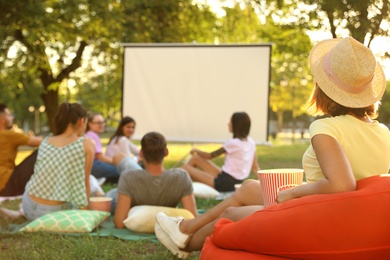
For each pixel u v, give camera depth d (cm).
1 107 613
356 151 264
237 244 280
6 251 427
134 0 1576
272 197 290
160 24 1695
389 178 258
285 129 5538
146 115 1030
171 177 488
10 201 691
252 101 977
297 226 257
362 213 247
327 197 254
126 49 1036
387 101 3422
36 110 4378
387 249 250
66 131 529
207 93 999
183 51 1009
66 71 1848
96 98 2478
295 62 3073
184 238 352
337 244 251
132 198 493
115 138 834
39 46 1706
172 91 1017
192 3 1716
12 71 1878
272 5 1287
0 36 1495
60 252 427
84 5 1531
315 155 273
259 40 1831
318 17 896
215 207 344
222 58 989
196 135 1009
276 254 269
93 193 649
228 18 1775
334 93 271
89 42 1798
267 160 1554
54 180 517
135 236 471
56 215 489
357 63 264
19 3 1352
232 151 711
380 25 785
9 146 599
